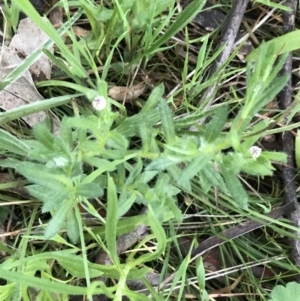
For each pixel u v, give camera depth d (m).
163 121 0.17
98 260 0.22
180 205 0.25
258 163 0.16
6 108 0.23
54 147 0.16
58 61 0.22
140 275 0.20
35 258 0.18
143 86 0.26
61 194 0.17
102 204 0.23
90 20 0.24
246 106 0.15
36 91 0.23
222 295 0.24
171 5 0.24
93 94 0.19
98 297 0.22
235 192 0.16
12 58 0.23
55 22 0.25
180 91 0.25
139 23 0.24
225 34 0.26
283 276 0.25
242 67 0.27
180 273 0.20
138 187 0.19
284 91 0.26
